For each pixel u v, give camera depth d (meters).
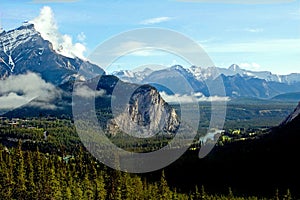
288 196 140.38
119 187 118.12
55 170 129.12
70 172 130.88
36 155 131.12
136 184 122.62
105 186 121.00
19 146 135.00
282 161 170.88
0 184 122.31
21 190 121.31
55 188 121.44
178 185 155.38
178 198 130.25
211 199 137.75
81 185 123.31
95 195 120.00
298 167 165.00
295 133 194.00
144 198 120.81
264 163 172.25
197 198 131.00
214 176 160.75
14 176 124.00
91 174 125.88
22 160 128.38
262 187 158.38
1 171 124.19
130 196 118.25
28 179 123.06
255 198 145.50
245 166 170.12
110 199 117.38
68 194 121.00
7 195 121.06
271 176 161.25
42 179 122.31
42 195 120.25
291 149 177.12
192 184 156.75
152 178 149.62
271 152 180.00
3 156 135.38
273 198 143.50
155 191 124.31
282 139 191.50
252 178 162.75
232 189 155.88
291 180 157.25
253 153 181.38
